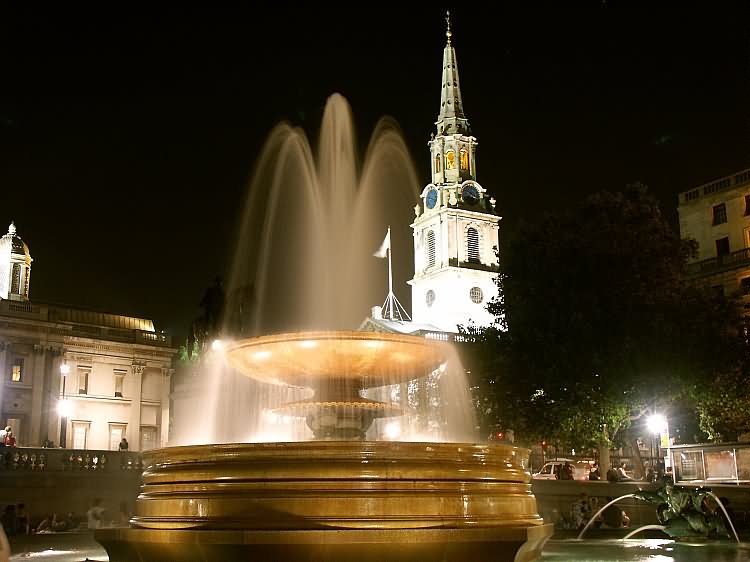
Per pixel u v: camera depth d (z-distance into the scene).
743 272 51.97
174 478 8.66
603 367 30.11
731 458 29.53
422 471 8.38
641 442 45.59
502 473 9.05
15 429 56.31
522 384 31.91
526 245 34.34
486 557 8.07
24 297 65.75
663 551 13.43
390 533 7.82
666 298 31.66
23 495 28.55
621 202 33.62
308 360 11.62
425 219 88.44
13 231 67.00
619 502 25.88
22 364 57.69
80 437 59.09
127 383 62.00
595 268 32.06
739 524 21.27
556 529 20.84
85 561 11.70
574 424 30.66
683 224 58.47
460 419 34.38
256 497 8.13
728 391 31.41
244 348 11.88
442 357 12.19
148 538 8.34
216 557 7.89
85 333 60.50
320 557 7.76
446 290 83.12
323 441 8.23
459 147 89.94
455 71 93.50
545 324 32.12
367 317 73.44
